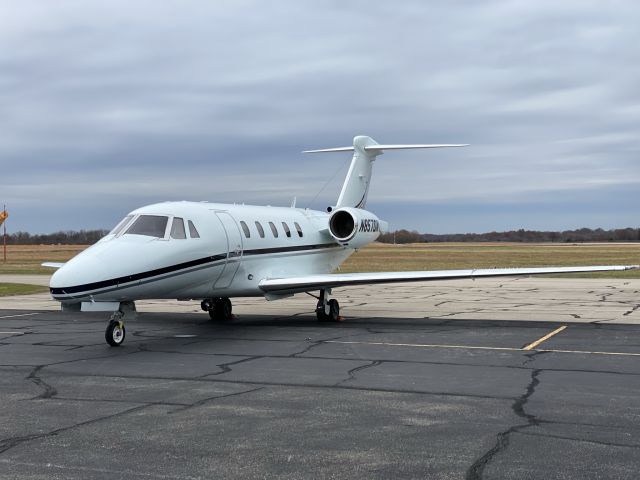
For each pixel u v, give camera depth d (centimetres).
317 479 536
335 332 1463
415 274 1574
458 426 689
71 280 1162
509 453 598
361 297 2508
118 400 814
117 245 1277
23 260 6412
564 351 1178
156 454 601
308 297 2522
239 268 1540
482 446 620
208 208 1522
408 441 637
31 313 1939
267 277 1653
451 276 1538
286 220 1802
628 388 868
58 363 1081
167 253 1326
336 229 1914
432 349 1208
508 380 923
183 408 771
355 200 2133
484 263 5166
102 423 706
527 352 1169
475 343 1280
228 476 544
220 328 1555
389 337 1372
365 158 2170
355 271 4212
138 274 1259
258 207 1781
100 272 1195
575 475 542
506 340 1320
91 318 1802
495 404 784
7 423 707
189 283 1402
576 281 3422
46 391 867
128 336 1420
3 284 3138
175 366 1047
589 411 749
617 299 2308
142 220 1368
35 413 751
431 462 575
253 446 623
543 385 889
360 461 579
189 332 1481
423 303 2230
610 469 555
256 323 1661
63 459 588
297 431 673
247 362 1080
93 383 918
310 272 1866
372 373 979
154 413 748
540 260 5675
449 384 898
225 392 855
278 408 769
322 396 830
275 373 983
